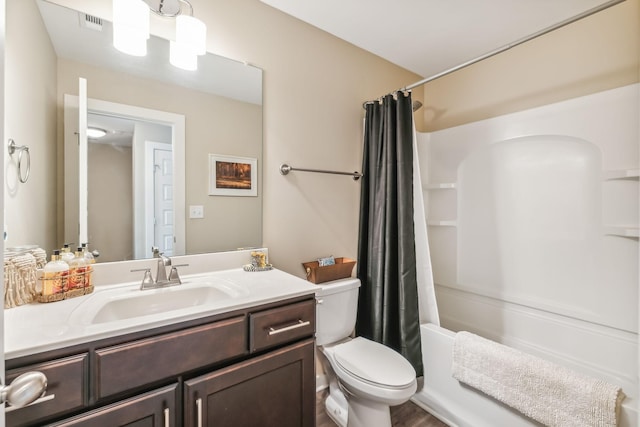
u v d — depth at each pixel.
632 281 1.53
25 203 1.08
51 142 1.15
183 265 1.36
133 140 1.33
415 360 1.72
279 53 1.73
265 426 1.06
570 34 1.80
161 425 0.85
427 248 1.82
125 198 1.32
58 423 0.72
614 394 1.10
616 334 1.57
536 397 1.25
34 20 1.10
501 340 2.03
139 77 1.34
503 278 2.04
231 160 1.59
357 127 2.12
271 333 1.07
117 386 0.79
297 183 1.83
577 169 1.71
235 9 1.58
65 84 1.18
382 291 1.85
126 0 1.14
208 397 0.93
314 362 1.19
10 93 1.00
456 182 2.29
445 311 2.37
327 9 1.70
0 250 0.52
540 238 1.87
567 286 1.75
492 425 1.43
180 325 0.90
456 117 2.42
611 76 1.66
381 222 1.88
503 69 2.12
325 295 1.66
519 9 1.68
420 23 1.82
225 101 1.57
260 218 1.69
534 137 1.87
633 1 1.59
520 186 1.96
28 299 0.98
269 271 1.49
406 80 2.45
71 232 1.20
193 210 1.48
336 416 1.66
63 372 0.73
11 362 0.68
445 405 1.63
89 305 0.99
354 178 2.10
